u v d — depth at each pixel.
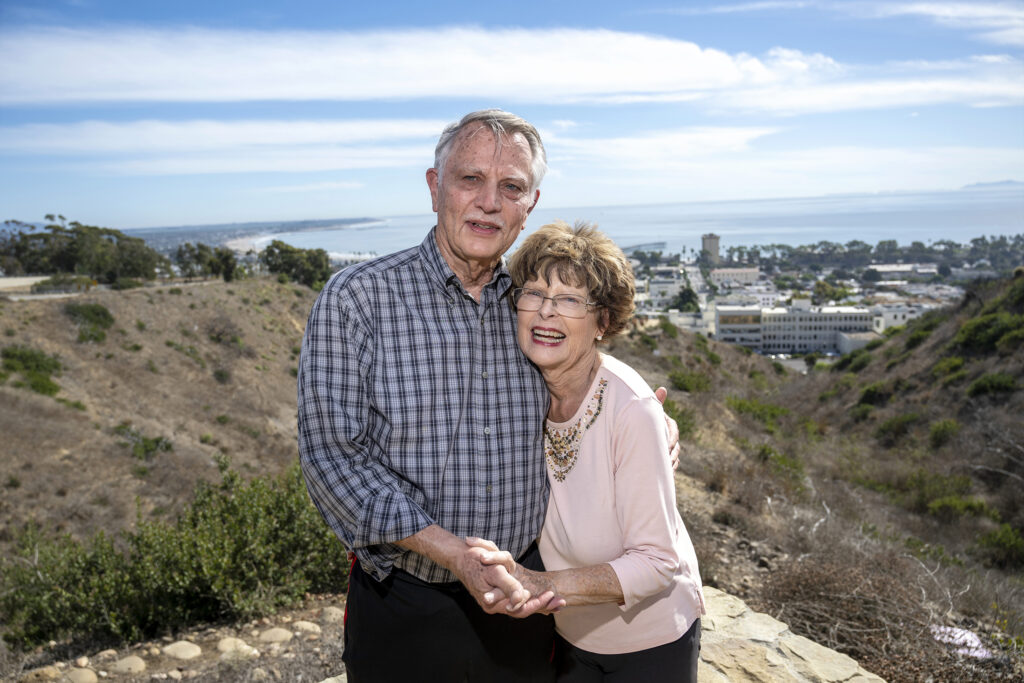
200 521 4.04
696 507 5.82
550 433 1.49
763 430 15.05
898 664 2.97
